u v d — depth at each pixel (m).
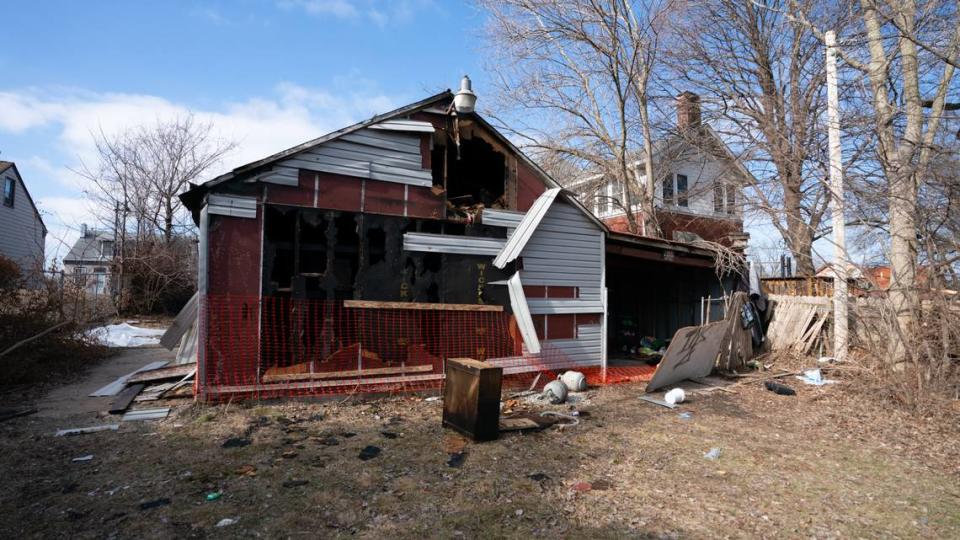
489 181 11.12
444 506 4.23
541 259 9.62
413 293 8.23
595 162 17.58
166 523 3.82
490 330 8.88
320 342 7.61
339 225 9.45
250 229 7.14
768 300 12.94
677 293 14.53
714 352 10.08
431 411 7.32
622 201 19.73
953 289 8.99
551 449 5.80
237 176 7.05
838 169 10.70
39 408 7.03
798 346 11.95
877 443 6.45
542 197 9.59
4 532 3.65
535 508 4.25
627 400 8.47
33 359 9.07
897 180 9.43
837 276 10.88
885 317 8.89
